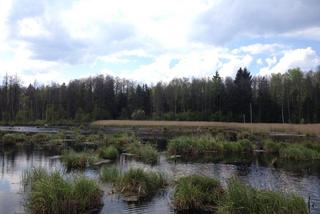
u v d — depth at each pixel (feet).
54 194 40.73
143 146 98.94
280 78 323.16
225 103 304.50
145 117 315.17
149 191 51.19
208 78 356.79
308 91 297.12
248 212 36.09
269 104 298.35
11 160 84.48
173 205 44.80
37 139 130.82
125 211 42.96
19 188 54.19
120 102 355.97
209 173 69.77
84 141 129.59
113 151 89.20
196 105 341.82
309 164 82.12
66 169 70.59
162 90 356.79
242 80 317.63
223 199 40.63
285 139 140.26
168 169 72.90
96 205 44.80
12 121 280.10
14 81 309.42
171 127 220.84
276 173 70.79
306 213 37.32
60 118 305.12
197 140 103.24
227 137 145.07
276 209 36.01
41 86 367.45
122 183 51.72
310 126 194.70
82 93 353.10
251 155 96.27
